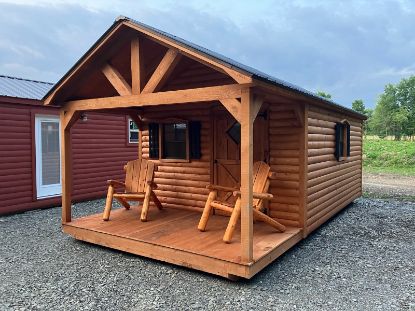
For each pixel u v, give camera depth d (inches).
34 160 312.0
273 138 211.2
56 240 213.3
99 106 191.2
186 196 251.3
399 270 159.3
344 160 288.0
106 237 190.5
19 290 140.3
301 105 198.1
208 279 151.2
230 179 229.8
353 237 215.8
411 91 1952.5
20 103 297.6
